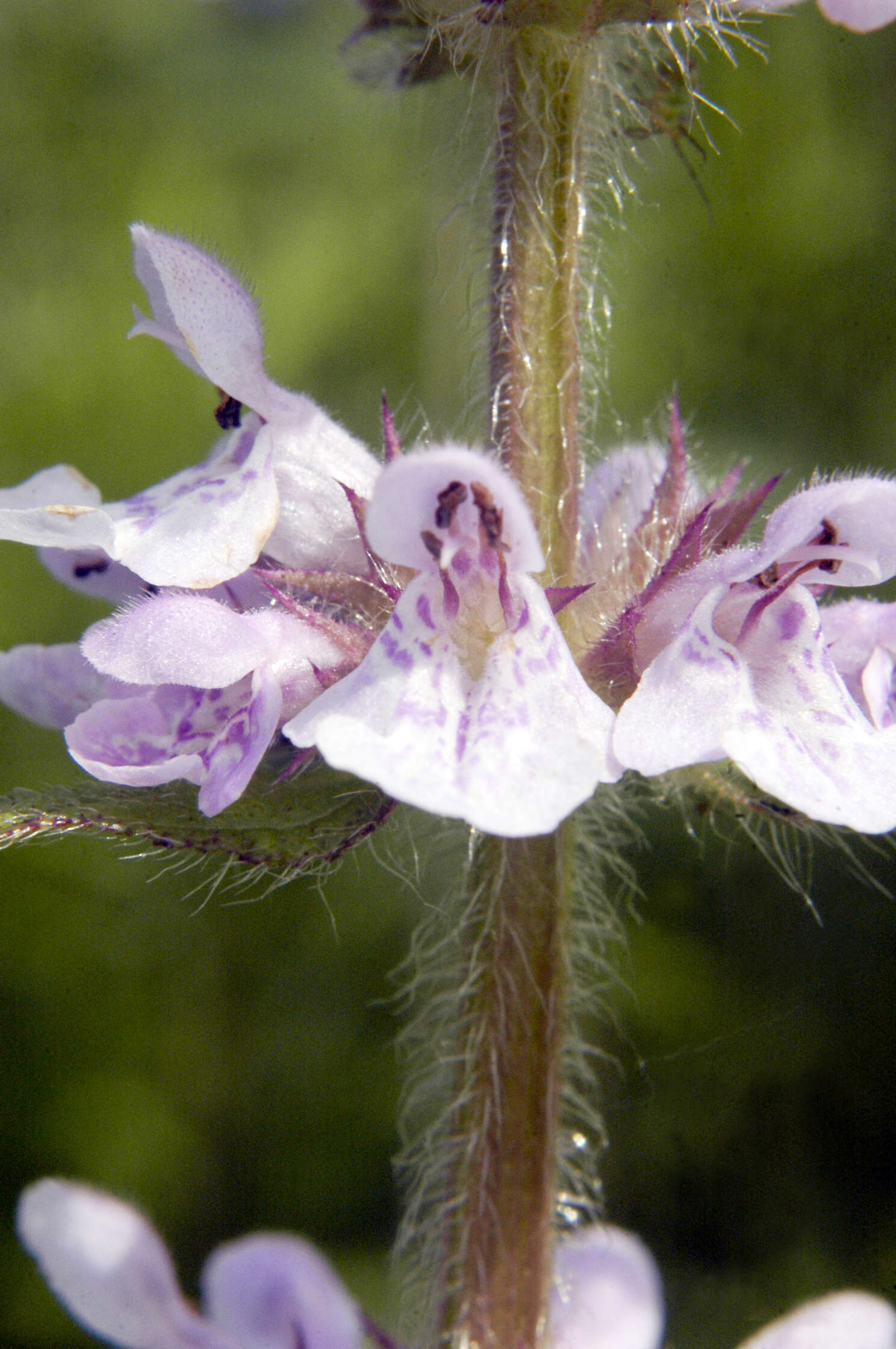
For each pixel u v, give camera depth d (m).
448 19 0.13
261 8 0.30
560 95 0.13
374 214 0.28
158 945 0.25
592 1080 0.14
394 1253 0.14
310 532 0.13
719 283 0.26
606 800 0.14
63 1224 0.14
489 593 0.12
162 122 0.31
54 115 0.30
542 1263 0.13
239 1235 0.24
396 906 0.25
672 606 0.13
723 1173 0.22
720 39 0.14
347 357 0.28
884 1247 0.22
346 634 0.13
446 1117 0.14
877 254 0.26
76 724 0.13
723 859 0.24
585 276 0.14
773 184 0.26
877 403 0.26
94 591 0.14
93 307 0.29
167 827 0.12
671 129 0.14
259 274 0.29
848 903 0.24
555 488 0.13
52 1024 0.24
